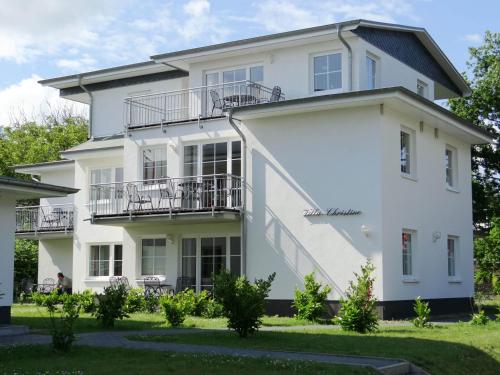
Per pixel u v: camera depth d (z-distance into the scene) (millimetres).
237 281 14195
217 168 22375
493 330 15703
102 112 28391
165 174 23578
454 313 22922
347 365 10328
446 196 23141
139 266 24172
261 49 22438
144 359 10875
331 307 19359
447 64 26766
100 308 16562
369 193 19156
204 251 22797
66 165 29609
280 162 20688
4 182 15477
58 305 23594
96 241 26391
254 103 22109
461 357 12180
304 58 22016
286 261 20297
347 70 21188
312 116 20281
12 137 47344
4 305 16578
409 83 24312
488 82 33938
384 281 18797
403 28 23578
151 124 23797
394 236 19438
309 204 20062
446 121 21719
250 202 21109
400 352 11797
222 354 11242
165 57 23750
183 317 16922
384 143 19266
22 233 29219
